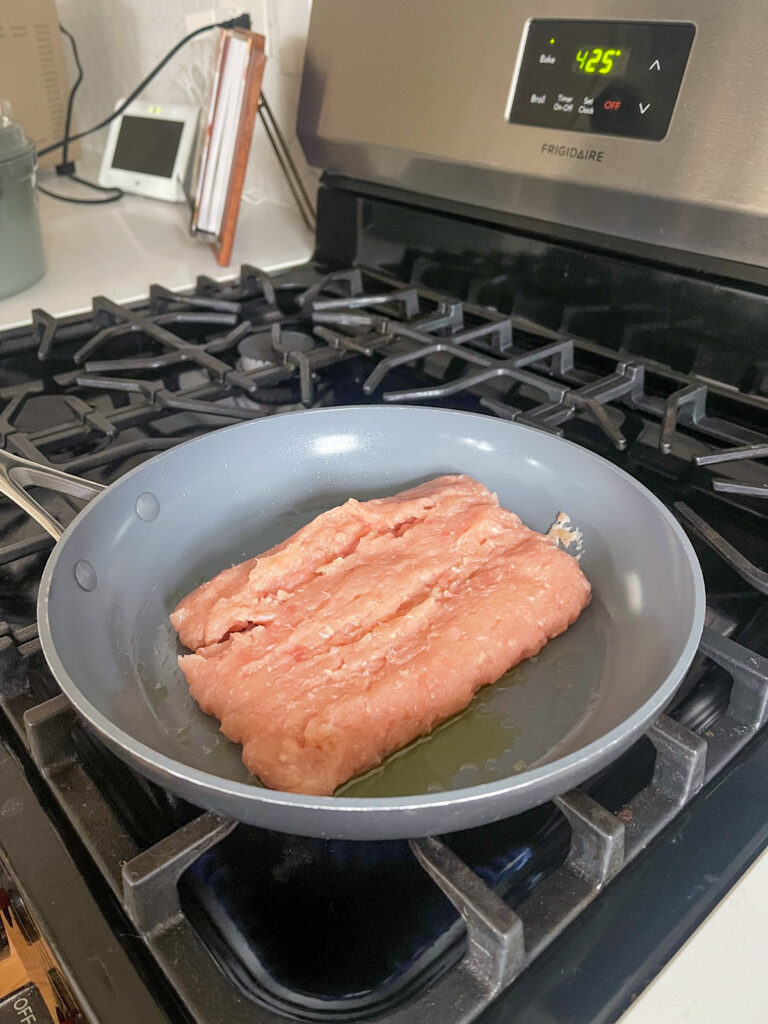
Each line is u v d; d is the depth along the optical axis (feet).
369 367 2.24
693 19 1.78
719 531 1.63
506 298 2.38
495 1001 0.93
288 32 2.88
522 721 1.28
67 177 3.63
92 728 1.00
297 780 1.12
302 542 1.52
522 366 2.08
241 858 1.08
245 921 1.01
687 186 1.87
